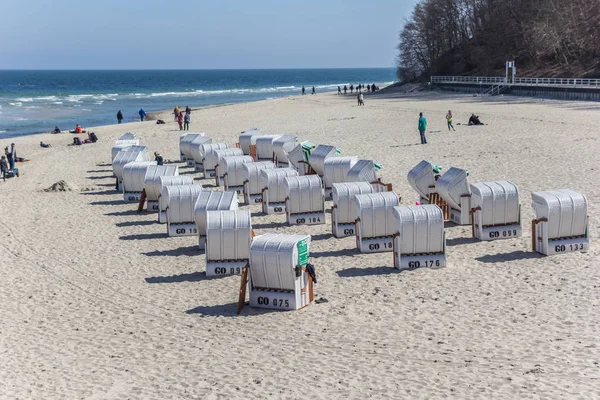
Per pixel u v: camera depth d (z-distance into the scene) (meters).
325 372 11.44
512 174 26.41
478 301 14.20
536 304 13.80
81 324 14.37
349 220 19.88
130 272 17.72
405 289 15.20
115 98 133.50
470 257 17.14
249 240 16.95
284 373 11.52
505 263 16.50
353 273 16.55
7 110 95.75
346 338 12.82
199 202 18.97
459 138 38.09
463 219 20.19
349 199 19.72
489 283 15.21
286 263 14.23
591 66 86.25
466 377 10.84
